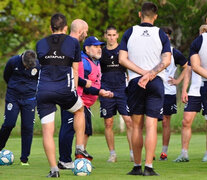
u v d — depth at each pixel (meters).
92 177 22.25
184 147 30.77
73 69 22.81
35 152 38.47
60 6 75.00
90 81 26.19
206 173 24.09
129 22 74.44
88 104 28.36
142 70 22.08
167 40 22.33
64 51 22.33
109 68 32.38
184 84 31.16
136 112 22.48
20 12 74.38
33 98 29.62
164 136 32.41
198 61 24.75
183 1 70.75
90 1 75.06
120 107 31.78
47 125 22.19
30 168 27.16
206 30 29.14
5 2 74.50
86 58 28.28
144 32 22.30
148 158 22.06
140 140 22.58
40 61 22.48
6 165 29.03
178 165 28.36
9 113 29.62
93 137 54.31
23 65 29.52
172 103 32.88
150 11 22.50
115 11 73.31
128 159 33.03
